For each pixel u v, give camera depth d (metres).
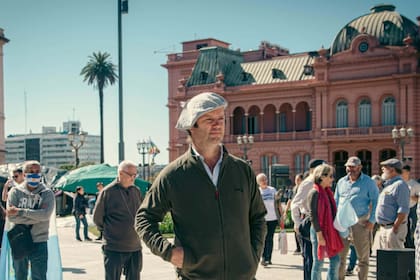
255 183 4.26
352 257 10.90
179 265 3.94
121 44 20.81
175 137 67.31
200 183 4.00
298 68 57.88
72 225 24.20
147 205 4.14
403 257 5.73
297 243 13.92
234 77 61.62
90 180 23.28
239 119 61.03
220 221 3.97
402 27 50.50
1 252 7.57
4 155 59.25
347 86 52.50
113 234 7.63
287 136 56.69
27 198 7.52
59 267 7.64
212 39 72.94
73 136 37.22
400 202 8.70
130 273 7.76
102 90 72.75
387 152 50.72
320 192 8.05
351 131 52.03
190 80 63.19
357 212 8.50
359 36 51.50
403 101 49.06
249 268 4.04
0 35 58.12
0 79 58.50
